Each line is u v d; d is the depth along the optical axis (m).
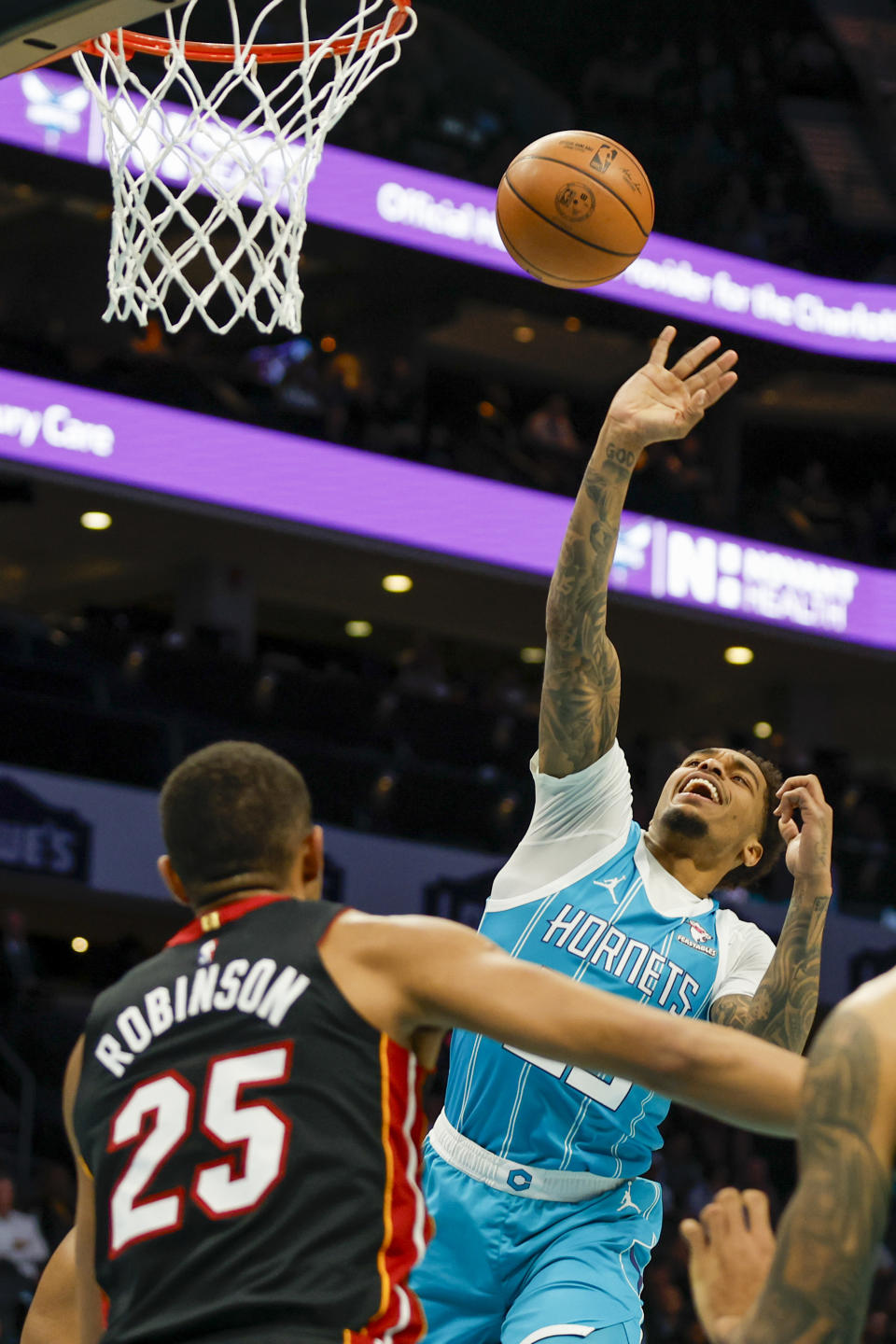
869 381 19.72
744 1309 1.97
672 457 18.08
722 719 20.94
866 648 18.45
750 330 18.33
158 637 15.73
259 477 15.43
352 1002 2.07
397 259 16.44
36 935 14.68
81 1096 2.12
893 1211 12.32
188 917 14.10
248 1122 2.00
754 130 20.97
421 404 18.38
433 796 14.26
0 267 18.94
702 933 3.67
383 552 16.03
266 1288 1.91
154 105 4.67
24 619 14.21
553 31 21.28
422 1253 2.06
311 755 13.77
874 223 20.17
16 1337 8.20
